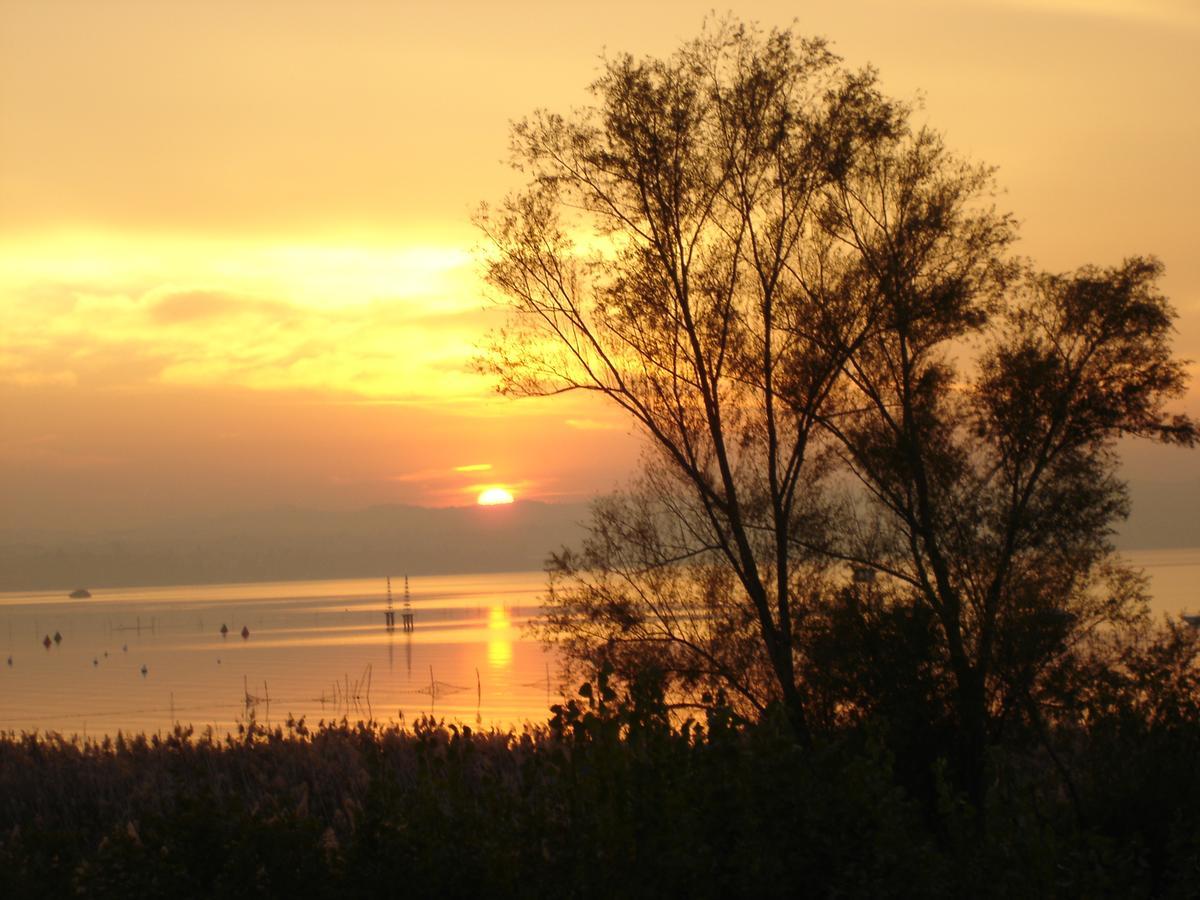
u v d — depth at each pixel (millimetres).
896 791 7562
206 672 111625
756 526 21250
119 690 92875
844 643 19812
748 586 20656
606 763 7441
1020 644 19766
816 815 7281
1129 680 19422
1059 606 20156
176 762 21297
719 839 7270
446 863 7727
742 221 21188
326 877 7887
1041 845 7359
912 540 21172
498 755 17578
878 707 18969
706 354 21109
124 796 18312
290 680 95500
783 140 20859
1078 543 20750
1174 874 9359
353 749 20984
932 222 20953
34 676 115688
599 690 8375
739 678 20797
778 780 7402
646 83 21062
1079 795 17969
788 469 21172
